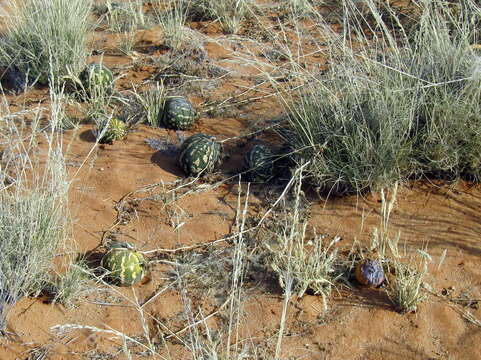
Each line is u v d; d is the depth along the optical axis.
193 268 2.32
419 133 2.72
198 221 2.55
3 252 2.10
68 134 3.05
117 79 3.51
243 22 4.18
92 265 2.33
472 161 2.65
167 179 2.77
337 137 2.68
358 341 2.09
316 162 2.65
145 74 3.60
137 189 2.71
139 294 2.24
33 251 2.11
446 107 2.66
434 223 2.51
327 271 2.25
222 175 2.79
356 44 3.66
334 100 2.72
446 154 2.65
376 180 2.63
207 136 2.84
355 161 2.62
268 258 2.36
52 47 3.39
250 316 2.16
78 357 2.01
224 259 2.36
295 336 2.10
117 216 2.57
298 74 2.91
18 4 4.08
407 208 2.58
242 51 3.80
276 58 3.70
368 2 2.90
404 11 3.96
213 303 2.21
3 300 2.08
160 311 2.18
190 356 2.02
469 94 2.65
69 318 2.13
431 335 2.10
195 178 2.76
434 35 2.97
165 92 3.39
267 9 4.28
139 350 2.04
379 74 2.80
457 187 2.66
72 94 3.28
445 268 2.33
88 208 2.60
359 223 2.53
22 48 3.46
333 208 2.61
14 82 3.47
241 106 3.28
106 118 3.03
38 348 2.03
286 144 2.86
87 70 3.30
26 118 3.14
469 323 2.14
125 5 4.23
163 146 2.96
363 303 2.21
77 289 2.18
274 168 2.75
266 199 2.66
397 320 2.15
